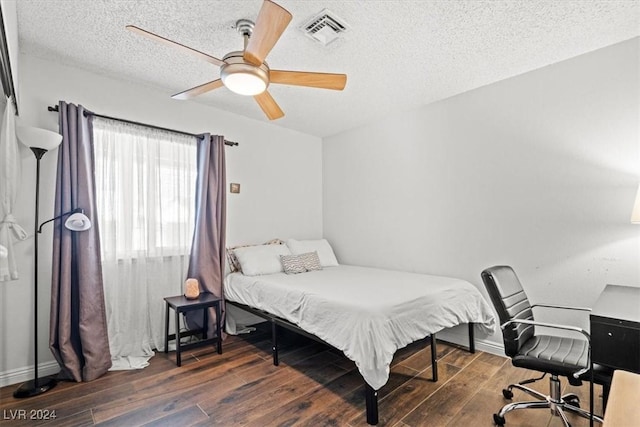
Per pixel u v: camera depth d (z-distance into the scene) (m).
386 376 1.82
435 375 2.31
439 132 3.25
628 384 0.88
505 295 1.90
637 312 1.39
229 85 1.96
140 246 2.84
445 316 2.42
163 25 2.04
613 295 1.80
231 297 3.20
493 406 1.98
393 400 2.05
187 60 2.48
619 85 2.25
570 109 2.46
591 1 1.82
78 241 2.42
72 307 2.39
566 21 2.00
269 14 1.46
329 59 2.44
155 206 2.95
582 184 2.40
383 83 2.85
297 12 1.89
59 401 2.04
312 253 3.65
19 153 2.30
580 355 1.71
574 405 1.90
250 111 3.56
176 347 2.67
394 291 2.38
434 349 2.30
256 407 1.97
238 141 3.65
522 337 1.91
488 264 2.90
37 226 2.22
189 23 2.02
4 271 1.94
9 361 2.26
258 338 3.27
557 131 2.52
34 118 2.40
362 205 4.03
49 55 2.40
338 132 4.32
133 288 2.80
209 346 3.02
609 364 1.30
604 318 1.32
